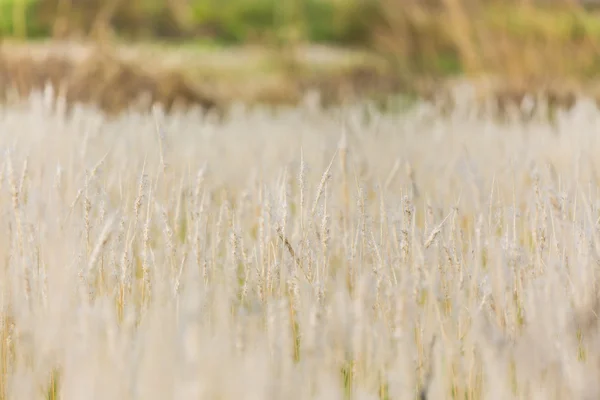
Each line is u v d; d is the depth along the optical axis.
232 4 23.12
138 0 22.27
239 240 3.82
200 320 2.96
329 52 19.98
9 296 3.58
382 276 3.47
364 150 6.74
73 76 12.30
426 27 17.55
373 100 15.06
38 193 3.97
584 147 6.47
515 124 9.60
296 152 6.75
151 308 3.29
